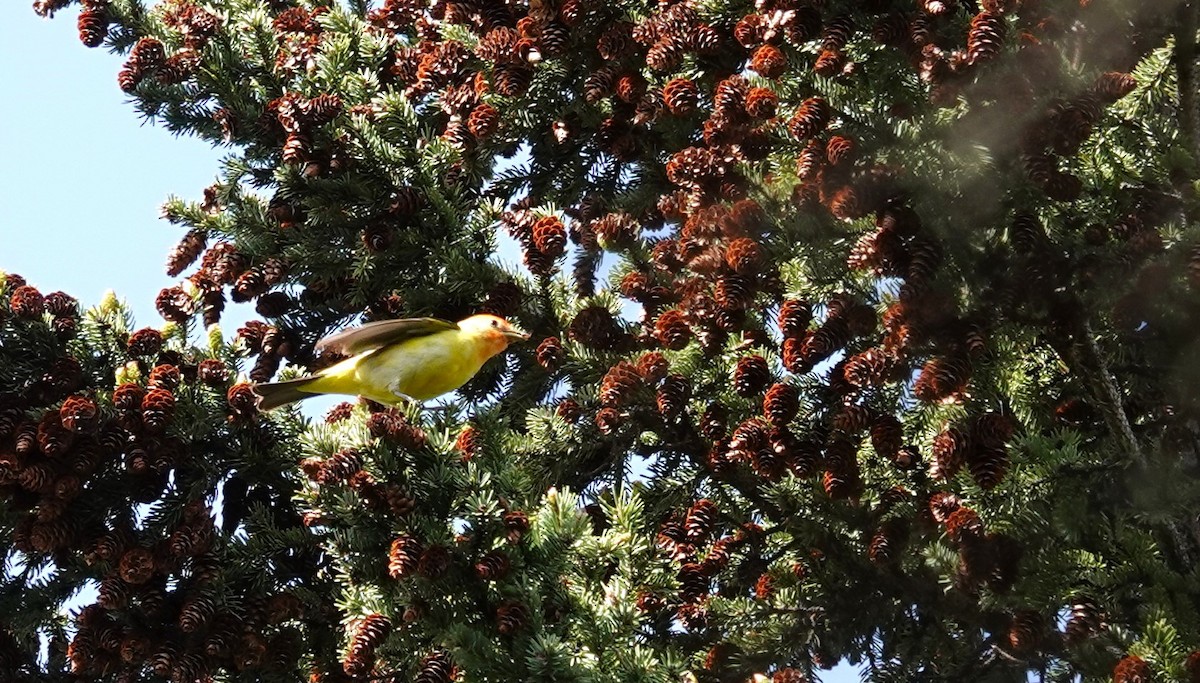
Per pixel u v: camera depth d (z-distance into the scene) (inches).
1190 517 259.8
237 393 312.8
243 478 326.3
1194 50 269.6
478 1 343.9
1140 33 269.4
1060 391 310.8
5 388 312.5
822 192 261.0
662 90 319.3
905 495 294.2
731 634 297.6
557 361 316.2
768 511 311.4
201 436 313.6
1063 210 276.2
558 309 333.1
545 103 347.3
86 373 318.3
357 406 296.5
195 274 342.6
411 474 277.4
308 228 335.9
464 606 267.4
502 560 263.7
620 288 312.7
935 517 275.9
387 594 270.1
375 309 335.6
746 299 268.4
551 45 323.3
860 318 266.8
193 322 335.9
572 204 373.4
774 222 267.4
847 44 290.0
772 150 284.5
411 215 329.1
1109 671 254.8
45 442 290.5
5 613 306.8
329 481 271.4
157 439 305.4
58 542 295.7
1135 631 256.4
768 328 307.0
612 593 263.6
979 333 254.1
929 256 250.8
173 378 312.2
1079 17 267.1
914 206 257.0
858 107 275.3
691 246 278.8
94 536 301.9
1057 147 251.1
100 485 305.7
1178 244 255.0
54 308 321.1
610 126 341.7
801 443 278.7
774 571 308.0
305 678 302.7
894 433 271.7
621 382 295.4
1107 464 257.6
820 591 301.3
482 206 333.4
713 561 296.4
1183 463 269.1
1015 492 261.6
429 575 261.3
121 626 293.4
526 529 269.0
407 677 268.2
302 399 302.5
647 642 291.1
